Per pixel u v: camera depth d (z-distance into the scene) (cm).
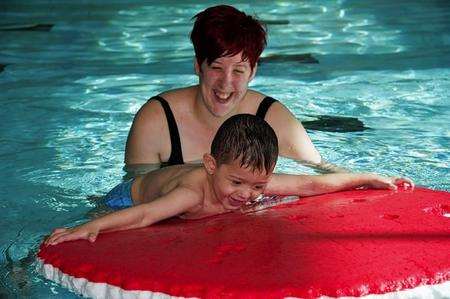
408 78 770
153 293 362
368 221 423
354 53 863
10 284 403
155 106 531
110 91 750
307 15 1023
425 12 1028
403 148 592
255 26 476
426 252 384
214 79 480
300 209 448
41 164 574
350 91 734
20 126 658
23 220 483
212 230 420
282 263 373
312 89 743
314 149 545
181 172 469
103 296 374
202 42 474
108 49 898
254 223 427
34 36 956
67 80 788
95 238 417
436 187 519
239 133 439
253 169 437
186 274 367
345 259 375
